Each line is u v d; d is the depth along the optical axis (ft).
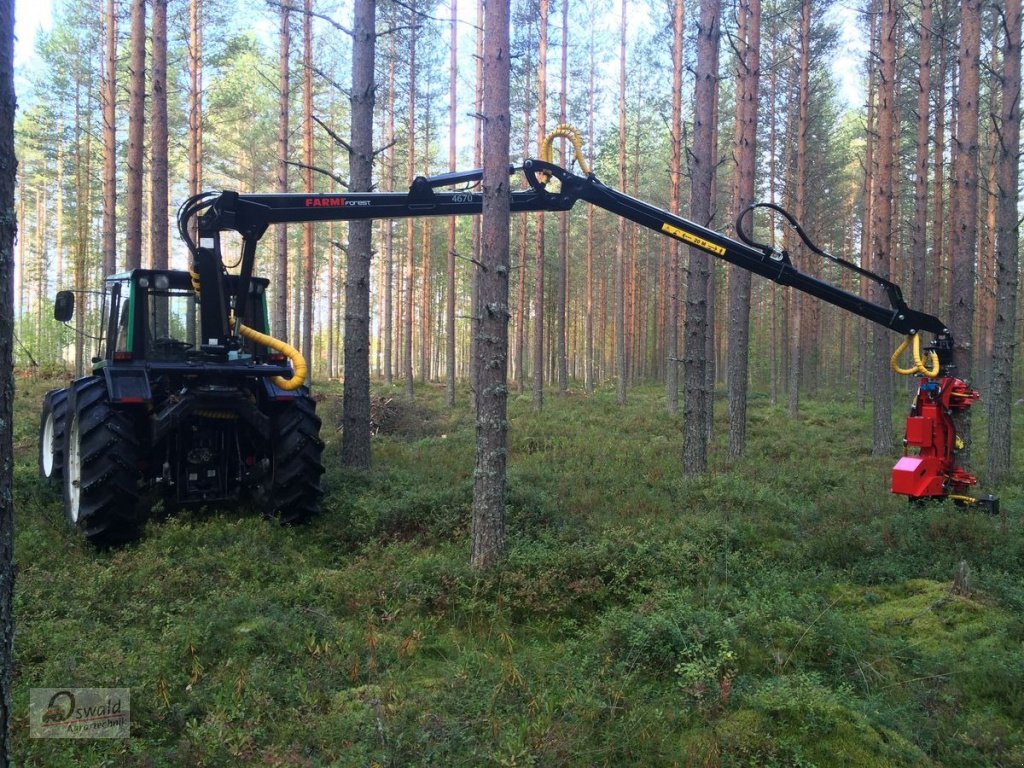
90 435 20.31
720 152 80.74
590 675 13.10
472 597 16.60
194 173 68.33
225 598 15.92
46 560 18.58
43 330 102.47
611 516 24.36
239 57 77.25
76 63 79.71
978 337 91.45
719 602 16.51
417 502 23.82
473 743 10.65
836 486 31.63
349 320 30.96
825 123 79.15
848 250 105.60
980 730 11.64
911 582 18.51
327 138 81.46
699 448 31.53
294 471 22.45
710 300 71.00
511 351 161.38
